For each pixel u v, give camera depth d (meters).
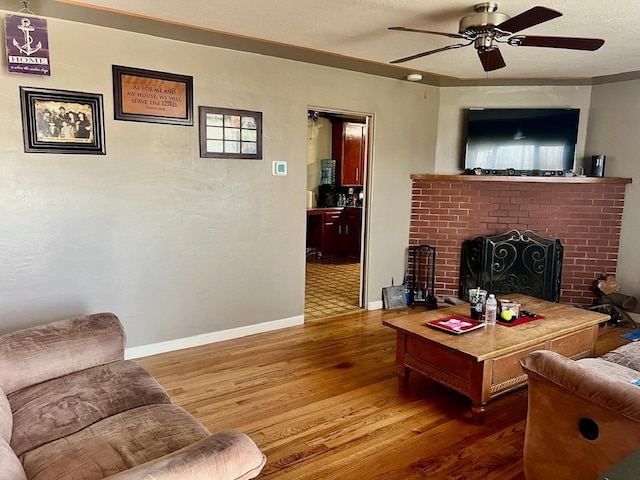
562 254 4.85
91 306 3.30
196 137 3.59
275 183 4.07
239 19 2.97
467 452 2.41
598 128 4.86
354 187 8.17
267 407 2.83
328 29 3.17
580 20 2.89
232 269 3.92
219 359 3.54
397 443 2.48
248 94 3.80
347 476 2.20
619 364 2.58
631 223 4.64
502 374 2.71
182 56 3.45
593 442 1.76
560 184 4.82
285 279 4.26
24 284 3.04
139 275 3.48
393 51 3.71
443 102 5.18
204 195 3.70
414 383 3.20
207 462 1.27
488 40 2.66
